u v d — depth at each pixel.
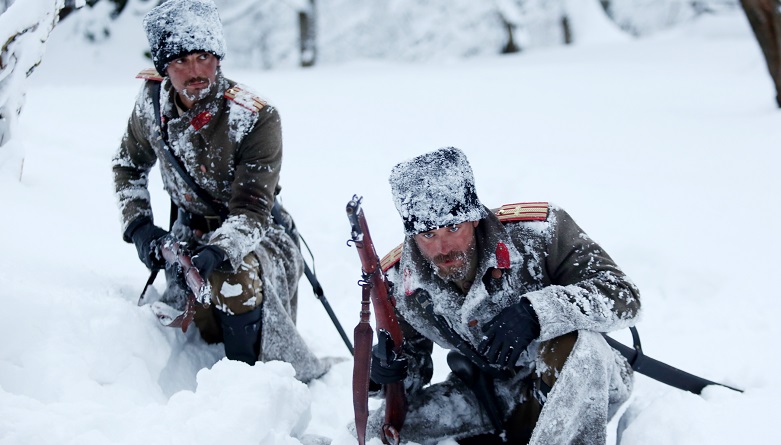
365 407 2.71
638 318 2.77
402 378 2.93
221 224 3.60
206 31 3.29
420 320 2.97
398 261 2.96
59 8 4.47
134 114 3.61
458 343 2.94
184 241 3.63
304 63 24.59
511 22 25.19
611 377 2.81
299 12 24.39
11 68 4.47
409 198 2.63
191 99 3.37
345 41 26.78
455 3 25.98
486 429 3.11
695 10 27.39
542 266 2.82
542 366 2.78
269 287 3.56
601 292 2.70
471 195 2.68
